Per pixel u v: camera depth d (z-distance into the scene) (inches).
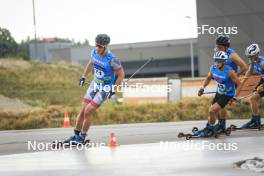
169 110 1368.1
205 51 2190.0
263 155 549.6
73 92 2874.0
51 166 525.0
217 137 705.0
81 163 537.6
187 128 957.2
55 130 1055.0
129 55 4507.9
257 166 486.3
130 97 2012.8
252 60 762.2
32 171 500.1
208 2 2159.2
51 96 2699.3
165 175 457.7
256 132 767.7
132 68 4532.5
